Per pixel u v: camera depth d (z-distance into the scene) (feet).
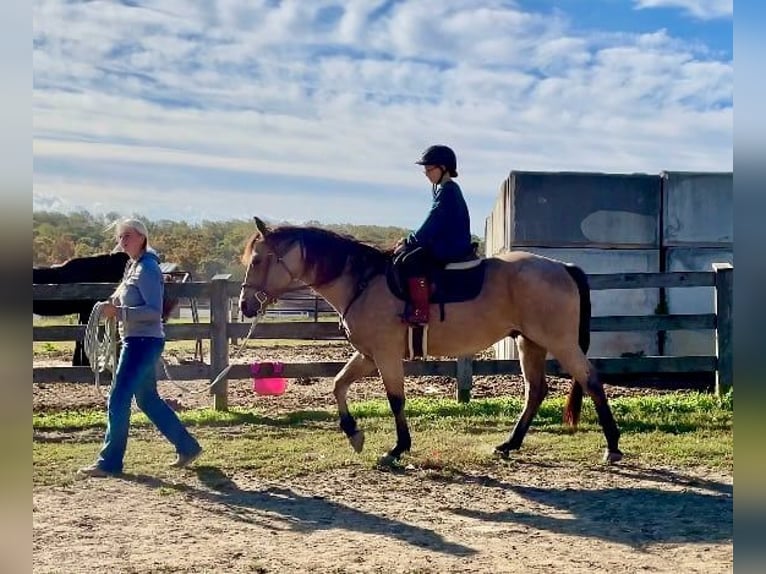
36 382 29.45
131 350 20.42
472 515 17.31
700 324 30.19
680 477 20.38
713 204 39.37
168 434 21.11
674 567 14.03
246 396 34.58
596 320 30.30
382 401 31.55
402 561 14.32
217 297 29.78
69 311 42.04
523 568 13.97
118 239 20.59
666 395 32.19
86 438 25.79
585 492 19.08
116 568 13.94
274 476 20.58
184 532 16.08
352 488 19.51
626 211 39.47
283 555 14.67
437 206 21.07
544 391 22.82
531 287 20.75
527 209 39.37
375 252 21.84
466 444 24.03
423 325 20.95
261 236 21.91
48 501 18.28
